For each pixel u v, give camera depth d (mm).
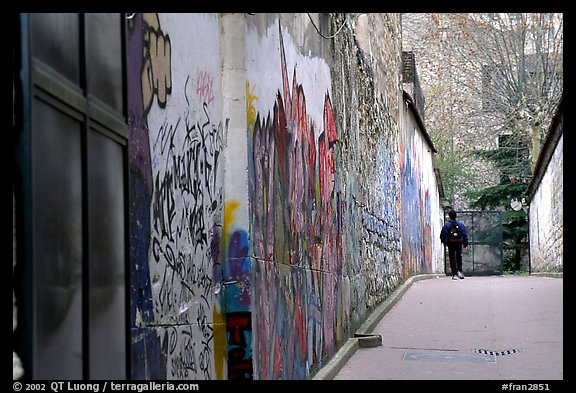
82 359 2979
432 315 14234
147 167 4473
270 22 7156
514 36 36500
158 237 4609
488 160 40625
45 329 2670
